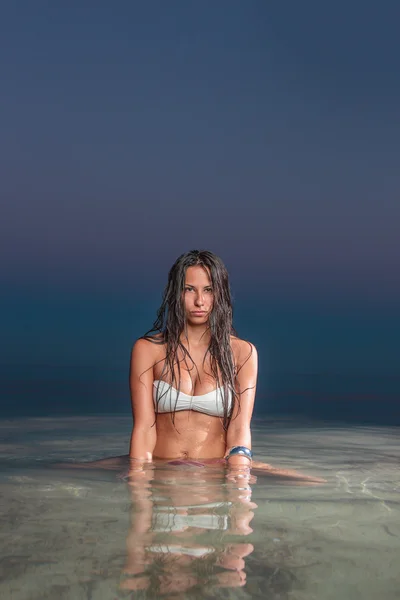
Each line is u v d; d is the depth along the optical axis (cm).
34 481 247
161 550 162
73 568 150
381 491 237
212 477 259
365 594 139
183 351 320
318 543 170
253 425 478
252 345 331
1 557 157
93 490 230
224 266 328
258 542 170
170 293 324
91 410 566
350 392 764
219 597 136
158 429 320
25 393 716
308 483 251
